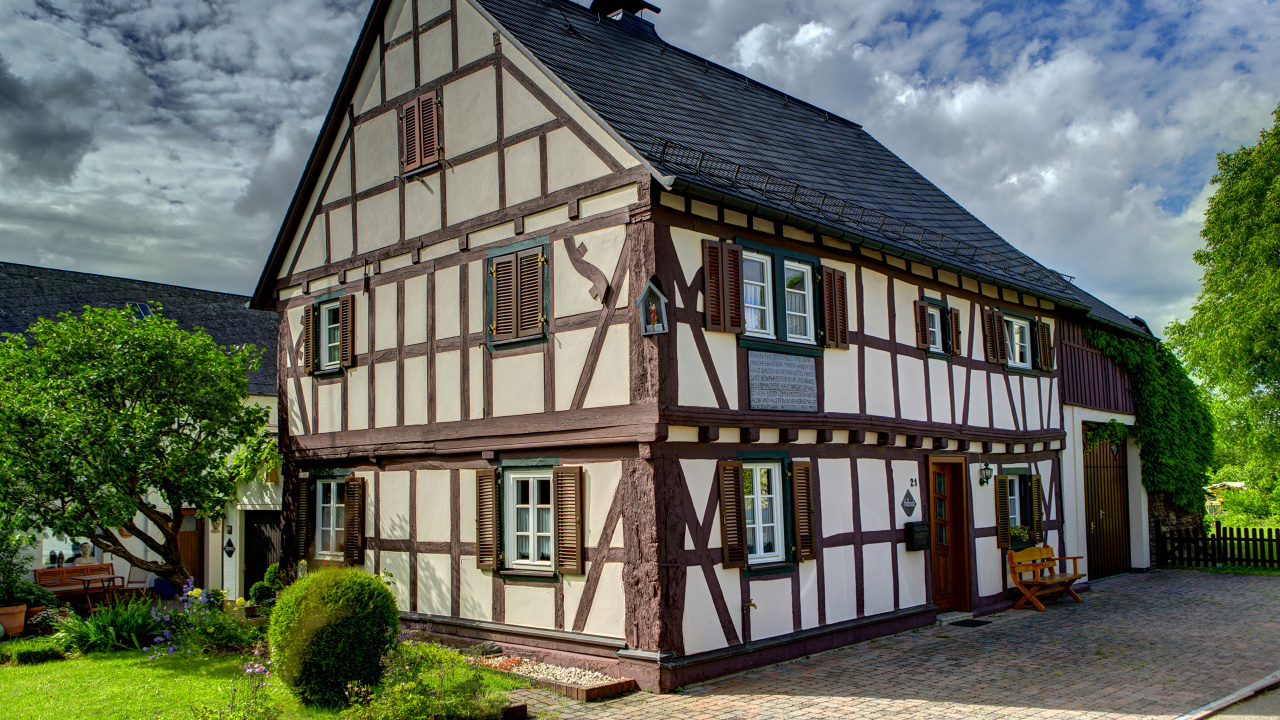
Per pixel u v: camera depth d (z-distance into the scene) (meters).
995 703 7.82
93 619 10.26
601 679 8.55
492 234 10.48
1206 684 8.43
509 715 7.33
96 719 7.29
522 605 9.79
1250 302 20.33
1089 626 11.72
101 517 11.16
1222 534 18.62
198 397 12.12
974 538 13.11
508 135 10.39
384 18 12.27
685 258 9.07
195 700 7.85
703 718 7.38
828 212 11.11
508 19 10.92
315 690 7.56
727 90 14.80
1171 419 19.09
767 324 10.00
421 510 11.17
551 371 9.63
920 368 12.45
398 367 11.62
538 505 9.85
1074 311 16.48
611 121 9.27
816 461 10.45
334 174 12.95
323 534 12.88
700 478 8.99
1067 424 16.28
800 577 10.01
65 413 11.12
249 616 11.95
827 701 7.91
